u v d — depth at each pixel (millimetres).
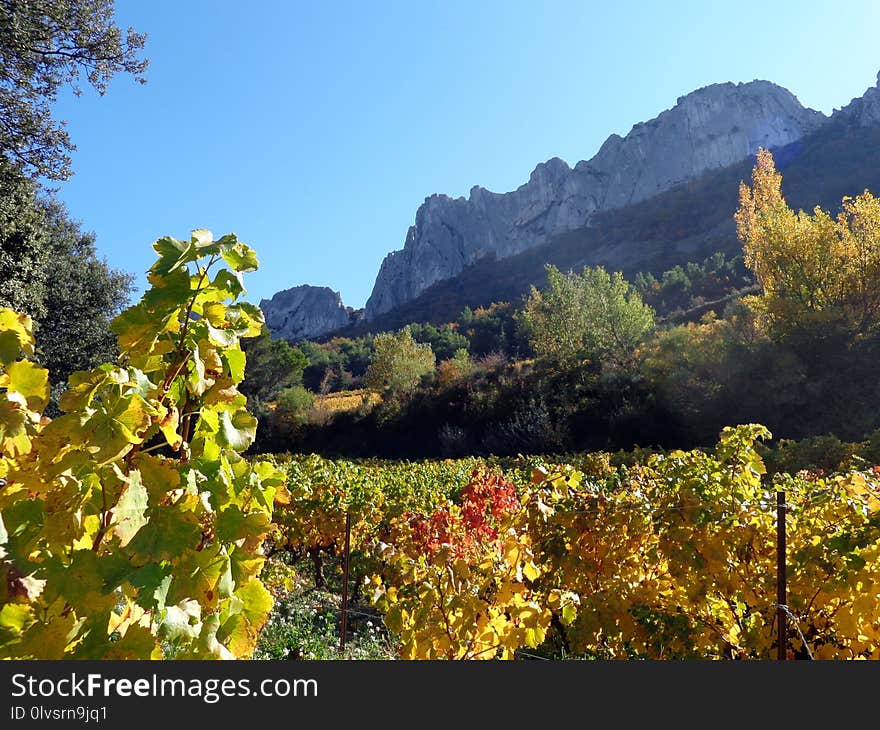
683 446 28031
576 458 19125
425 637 3002
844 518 3564
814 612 3408
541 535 4527
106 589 1232
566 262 117250
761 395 26812
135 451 1397
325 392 72688
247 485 1542
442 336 77750
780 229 32375
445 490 11242
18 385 1442
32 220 15672
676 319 54500
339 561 9836
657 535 4316
